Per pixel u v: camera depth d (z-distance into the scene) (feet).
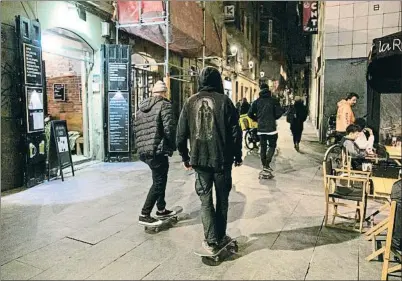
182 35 33.19
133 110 33.73
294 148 38.32
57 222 15.12
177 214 16.12
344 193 14.65
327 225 14.67
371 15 34.22
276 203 17.92
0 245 12.78
